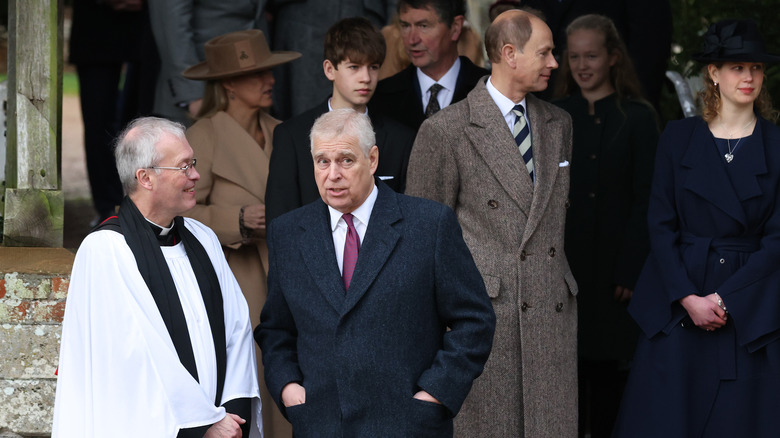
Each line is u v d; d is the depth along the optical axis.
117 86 31.66
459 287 14.55
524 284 17.44
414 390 14.36
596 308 21.34
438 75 21.12
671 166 18.98
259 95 20.73
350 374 14.19
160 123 14.97
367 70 18.77
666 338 18.70
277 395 14.82
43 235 19.33
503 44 17.56
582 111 21.95
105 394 14.39
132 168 14.77
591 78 21.86
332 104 19.11
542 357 17.50
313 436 14.43
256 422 15.57
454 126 17.66
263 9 25.25
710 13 30.88
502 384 17.47
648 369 18.83
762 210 18.30
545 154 17.80
